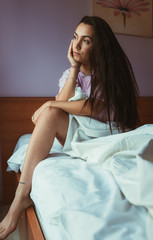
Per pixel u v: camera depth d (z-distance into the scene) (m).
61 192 0.58
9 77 1.91
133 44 2.40
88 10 2.15
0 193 1.87
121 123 1.08
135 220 0.44
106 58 1.12
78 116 1.03
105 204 0.48
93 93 1.09
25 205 0.90
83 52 1.19
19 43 1.93
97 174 0.66
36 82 2.00
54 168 0.75
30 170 0.90
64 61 2.10
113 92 1.07
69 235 0.45
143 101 2.35
